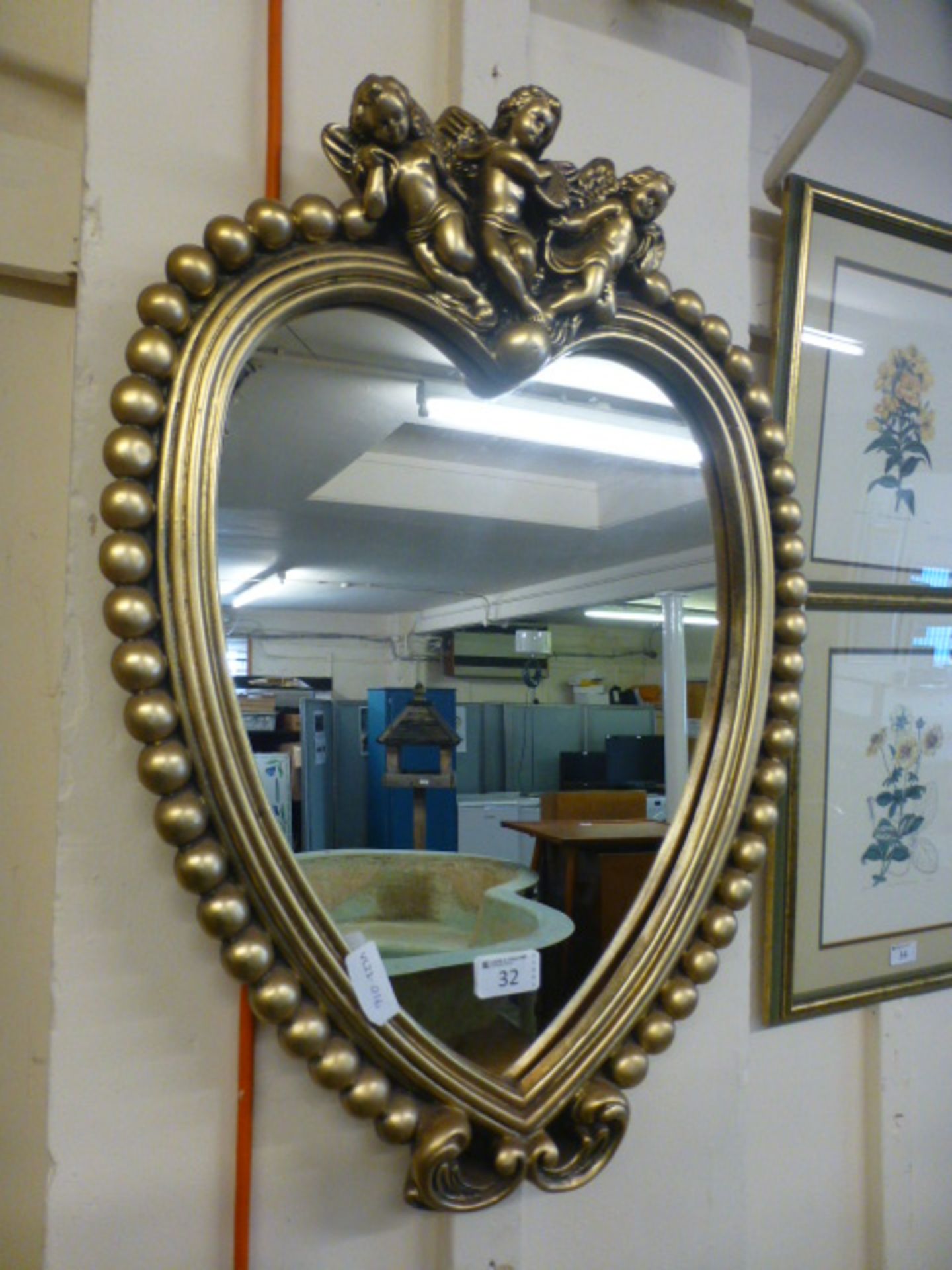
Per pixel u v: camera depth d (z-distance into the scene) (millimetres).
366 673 603
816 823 856
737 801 683
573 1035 621
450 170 575
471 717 625
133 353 498
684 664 701
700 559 709
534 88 573
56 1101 528
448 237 552
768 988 821
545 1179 597
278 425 571
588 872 654
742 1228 740
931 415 930
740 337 777
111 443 490
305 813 563
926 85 1003
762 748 711
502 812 630
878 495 897
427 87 652
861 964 882
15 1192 606
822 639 865
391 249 575
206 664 505
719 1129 738
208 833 516
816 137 938
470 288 570
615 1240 683
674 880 665
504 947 618
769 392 831
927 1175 925
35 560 629
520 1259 633
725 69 791
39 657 627
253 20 600
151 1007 554
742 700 695
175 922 561
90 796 543
